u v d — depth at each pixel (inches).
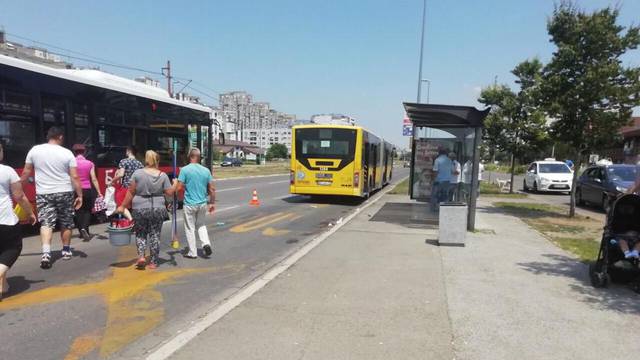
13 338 177.6
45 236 278.7
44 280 255.9
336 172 674.8
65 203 287.1
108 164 437.1
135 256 315.9
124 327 190.2
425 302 219.0
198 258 319.0
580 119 518.9
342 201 746.8
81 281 255.4
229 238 399.9
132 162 392.8
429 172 518.0
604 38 501.7
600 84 496.4
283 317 197.0
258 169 2507.4
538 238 396.5
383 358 159.8
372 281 253.1
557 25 525.7
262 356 160.1
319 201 741.9
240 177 1572.3
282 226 473.4
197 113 607.2
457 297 227.5
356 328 185.9
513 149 924.0
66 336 180.1
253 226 470.0
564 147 579.8
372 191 886.4
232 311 203.8
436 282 252.5
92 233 397.4
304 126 687.1
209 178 318.3
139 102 482.6
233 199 759.7
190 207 311.0
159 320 199.0
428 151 517.3
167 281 259.6
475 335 180.7
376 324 190.5
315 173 681.0
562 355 164.4
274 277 259.8
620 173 663.8
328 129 679.1
